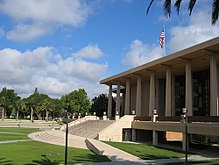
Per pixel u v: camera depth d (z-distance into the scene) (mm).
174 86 52906
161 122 37500
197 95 47812
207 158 27578
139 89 52625
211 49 33562
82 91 96562
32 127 80688
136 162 24250
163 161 25188
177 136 46188
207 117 30312
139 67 48188
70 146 36531
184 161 25312
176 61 40812
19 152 29078
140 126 42562
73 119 71250
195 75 48875
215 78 33625
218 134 27656
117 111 57750
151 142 42844
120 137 43719
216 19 14938
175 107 52688
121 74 55312
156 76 54000
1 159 24281
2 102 123688
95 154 29094
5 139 43062
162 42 44719
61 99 118938
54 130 61656
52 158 25625
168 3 14711
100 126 49281
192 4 15000
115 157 26438
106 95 90750
